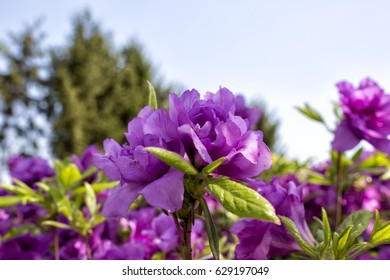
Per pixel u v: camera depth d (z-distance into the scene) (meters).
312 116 0.50
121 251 0.43
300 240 0.29
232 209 0.25
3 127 6.32
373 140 0.47
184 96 0.29
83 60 6.45
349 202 0.63
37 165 0.60
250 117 0.63
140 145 0.27
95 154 0.28
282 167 0.65
